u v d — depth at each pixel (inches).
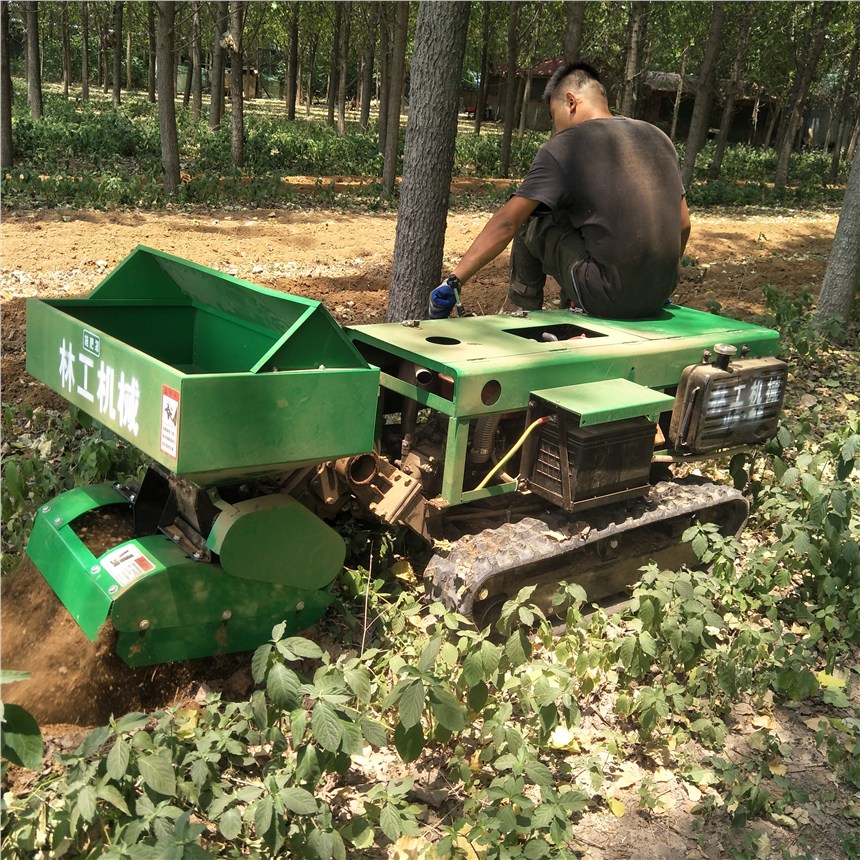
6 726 95.7
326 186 697.6
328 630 145.4
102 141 810.8
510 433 153.9
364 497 142.5
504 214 169.5
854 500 171.2
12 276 370.3
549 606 151.3
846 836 119.6
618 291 174.1
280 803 96.6
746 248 614.2
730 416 163.0
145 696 128.6
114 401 121.2
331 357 120.3
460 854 105.9
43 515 138.7
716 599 162.2
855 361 321.7
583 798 107.1
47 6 1697.8
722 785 126.6
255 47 1584.6
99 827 102.9
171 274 157.9
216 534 122.3
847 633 158.4
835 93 1389.0
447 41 225.0
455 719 109.0
